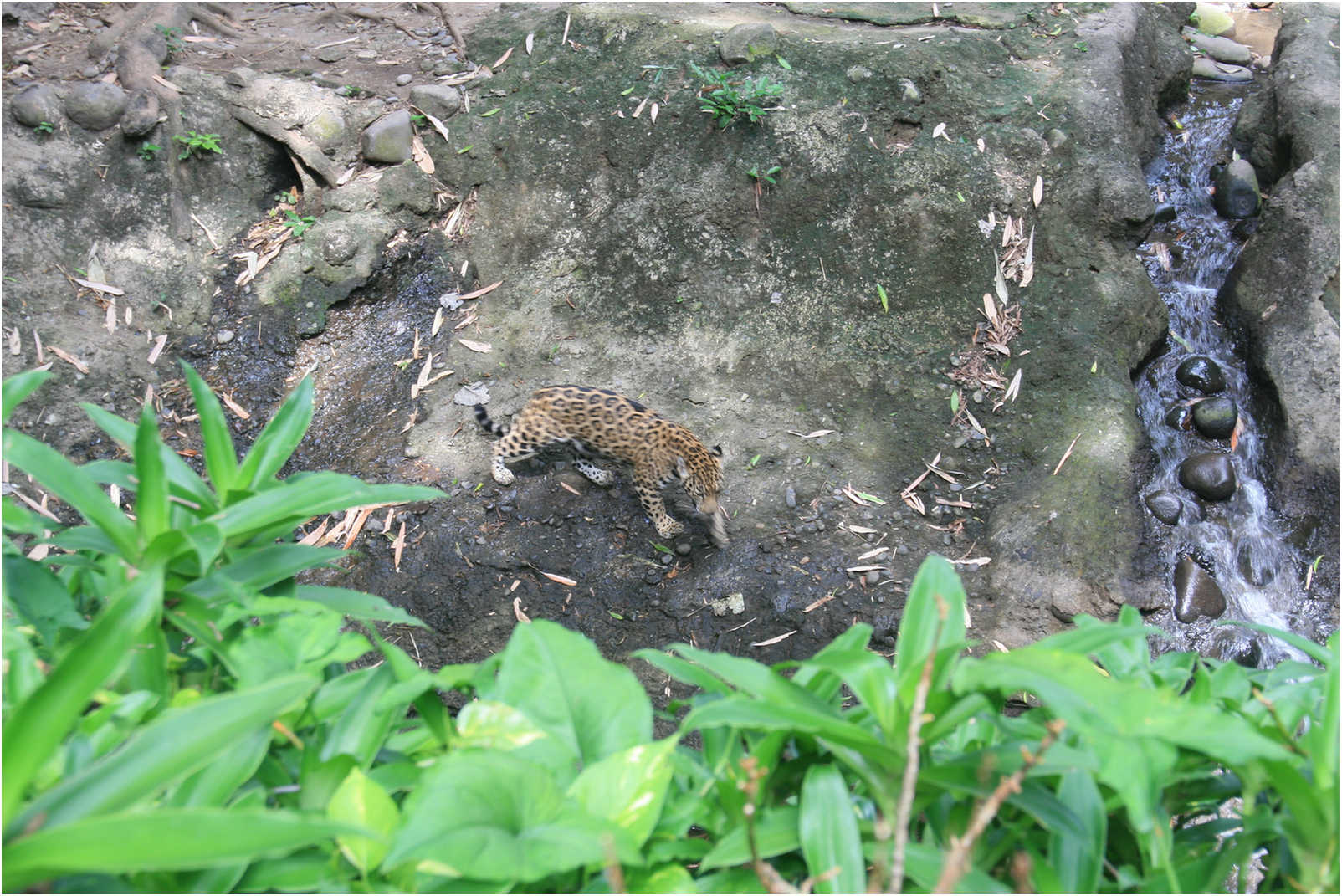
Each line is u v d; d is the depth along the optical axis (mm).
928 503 5328
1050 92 6312
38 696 1333
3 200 5859
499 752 1509
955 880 1323
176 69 6449
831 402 5738
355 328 6230
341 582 5137
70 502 1739
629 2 7250
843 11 7172
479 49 7043
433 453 5594
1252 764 1559
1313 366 5570
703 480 4898
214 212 6395
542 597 5020
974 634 4855
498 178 6465
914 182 5984
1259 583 5223
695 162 6199
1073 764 1411
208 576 1856
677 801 1639
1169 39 7363
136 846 1180
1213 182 6785
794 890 1395
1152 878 1556
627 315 6094
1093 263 5887
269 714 1414
